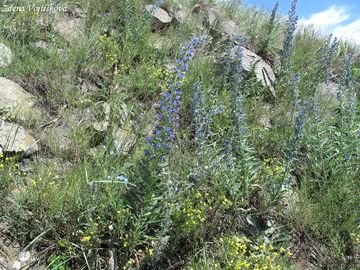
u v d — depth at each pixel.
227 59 5.15
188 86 4.84
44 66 4.56
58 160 3.83
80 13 5.84
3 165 3.39
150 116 4.52
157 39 5.86
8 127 3.83
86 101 4.40
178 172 3.67
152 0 6.57
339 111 5.68
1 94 4.07
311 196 4.35
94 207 3.28
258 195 4.02
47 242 3.24
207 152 4.02
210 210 3.69
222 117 4.66
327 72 6.04
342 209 4.16
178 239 3.44
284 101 5.48
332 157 4.68
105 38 5.28
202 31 6.50
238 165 4.01
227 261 3.27
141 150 3.97
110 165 3.73
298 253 3.88
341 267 3.81
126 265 3.19
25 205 3.33
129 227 3.38
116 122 4.36
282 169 4.09
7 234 3.22
